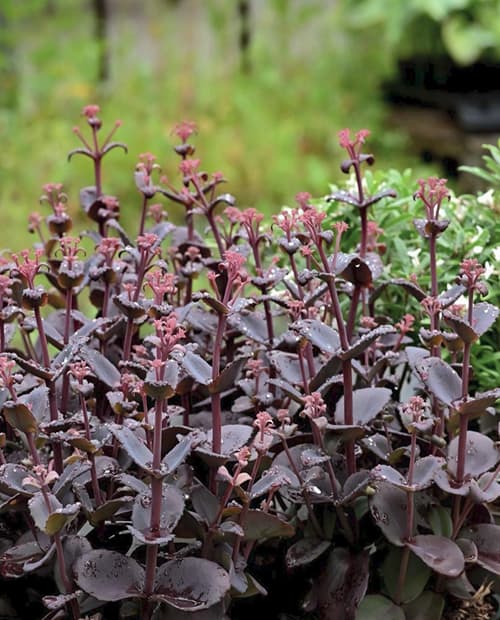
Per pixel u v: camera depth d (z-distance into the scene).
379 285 1.94
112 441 1.72
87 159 4.68
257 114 5.15
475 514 1.77
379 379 1.87
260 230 2.14
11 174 4.50
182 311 1.79
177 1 5.94
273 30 5.86
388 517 1.68
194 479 1.69
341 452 1.80
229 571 1.61
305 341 1.70
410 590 1.70
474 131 5.24
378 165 5.12
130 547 1.71
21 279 1.78
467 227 2.09
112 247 1.80
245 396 1.83
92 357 1.72
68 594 1.62
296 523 1.77
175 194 1.94
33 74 5.19
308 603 1.70
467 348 1.65
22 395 1.75
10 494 1.67
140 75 5.30
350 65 5.66
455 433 1.72
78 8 5.55
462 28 5.19
